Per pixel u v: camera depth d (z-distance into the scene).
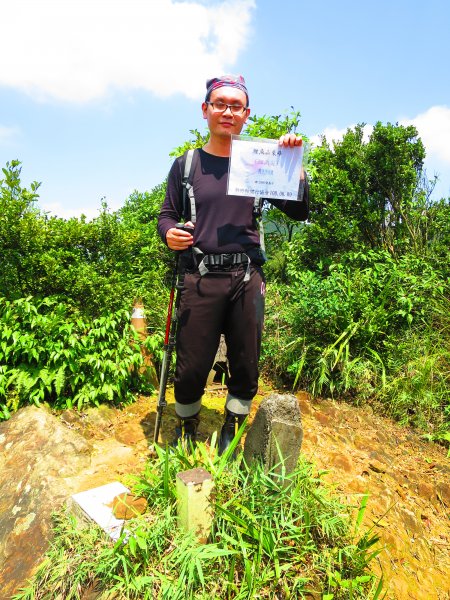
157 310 4.20
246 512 1.87
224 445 2.52
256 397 3.86
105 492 2.22
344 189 5.21
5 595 1.89
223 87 2.28
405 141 5.29
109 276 3.57
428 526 2.72
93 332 3.25
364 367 3.99
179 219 2.50
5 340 3.11
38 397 3.09
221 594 1.74
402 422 3.78
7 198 3.15
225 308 2.34
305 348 4.02
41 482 2.36
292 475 2.06
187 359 2.38
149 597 1.69
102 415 3.17
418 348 4.22
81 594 1.79
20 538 2.12
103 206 3.63
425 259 5.16
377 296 4.46
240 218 2.30
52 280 3.23
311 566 1.95
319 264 4.98
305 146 2.23
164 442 2.88
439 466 3.28
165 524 1.87
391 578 2.22
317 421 3.55
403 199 5.40
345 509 2.37
